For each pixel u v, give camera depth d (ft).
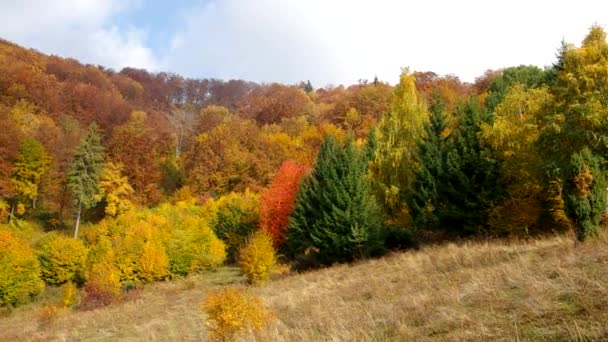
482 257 48.57
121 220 132.46
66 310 81.41
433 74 209.36
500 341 20.56
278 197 114.01
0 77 207.92
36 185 160.86
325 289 54.70
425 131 98.07
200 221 128.57
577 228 45.27
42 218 163.53
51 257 112.57
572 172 45.70
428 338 24.27
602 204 44.34
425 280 43.73
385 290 44.04
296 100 264.11
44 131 183.11
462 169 82.33
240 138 195.62
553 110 67.36
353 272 67.05
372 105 216.33
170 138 233.96
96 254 108.47
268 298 56.13
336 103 241.96
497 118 74.33
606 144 60.03
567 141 63.67
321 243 86.79
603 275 25.68
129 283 100.22
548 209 67.67
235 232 135.23
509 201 73.77
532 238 62.90
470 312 26.45
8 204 154.20
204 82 364.79
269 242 84.28
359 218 84.99
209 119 249.96
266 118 255.70
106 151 179.32
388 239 88.07
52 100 216.33
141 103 289.12
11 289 97.76
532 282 28.22
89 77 261.03
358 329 28.84
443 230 86.84
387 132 100.01
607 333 18.10
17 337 64.75
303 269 90.58
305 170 125.59
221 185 175.73
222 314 32.65
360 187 87.15
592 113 60.95
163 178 196.75
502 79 157.28
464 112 88.12
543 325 21.12
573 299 23.27
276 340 30.45
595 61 64.85
